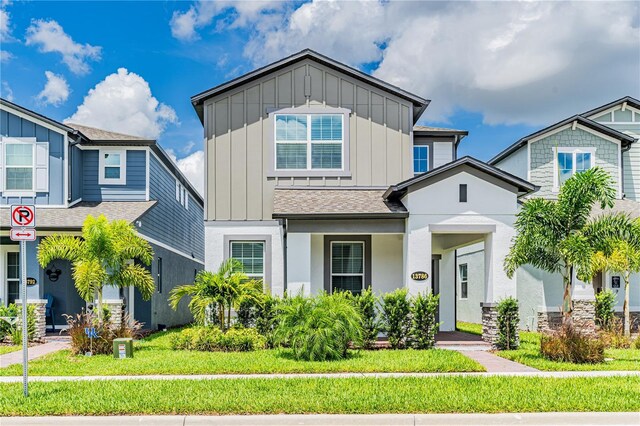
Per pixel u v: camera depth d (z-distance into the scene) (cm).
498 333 1469
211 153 1700
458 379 1023
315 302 1327
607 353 1380
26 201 1900
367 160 1736
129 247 1451
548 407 834
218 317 1520
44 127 1914
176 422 793
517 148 2230
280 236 1678
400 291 1462
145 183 2067
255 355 1312
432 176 1516
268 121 1719
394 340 1437
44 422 796
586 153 2169
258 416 801
